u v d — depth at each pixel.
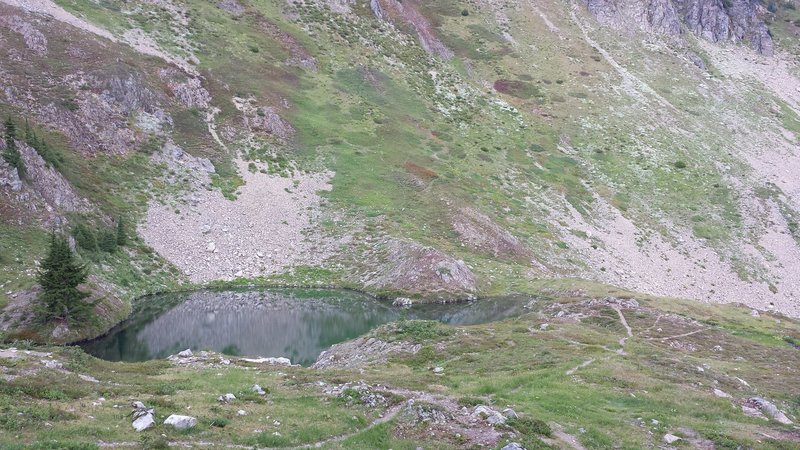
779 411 33.25
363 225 95.50
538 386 35.09
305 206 98.19
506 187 119.75
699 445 26.92
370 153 116.69
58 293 53.25
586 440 26.11
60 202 73.44
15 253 60.66
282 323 66.75
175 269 79.44
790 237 120.56
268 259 86.44
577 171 132.38
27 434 20.50
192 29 130.25
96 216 77.88
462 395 31.81
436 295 80.25
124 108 99.50
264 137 111.38
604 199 124.44
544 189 122.69
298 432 24.41
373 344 50.78
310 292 80.81
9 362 30.95
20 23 101.69
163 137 100.25
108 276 69.38
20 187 68.44
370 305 76.69
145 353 52.53
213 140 105.94
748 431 28.92
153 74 109.94
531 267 96.75
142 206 86.56
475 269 90.56
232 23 139.62
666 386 36.53
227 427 24.31
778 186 137.50
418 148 124.12
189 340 57.97
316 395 31.23
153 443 21.14
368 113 129.75
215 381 34.34
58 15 110.88
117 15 121.81
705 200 129.62
